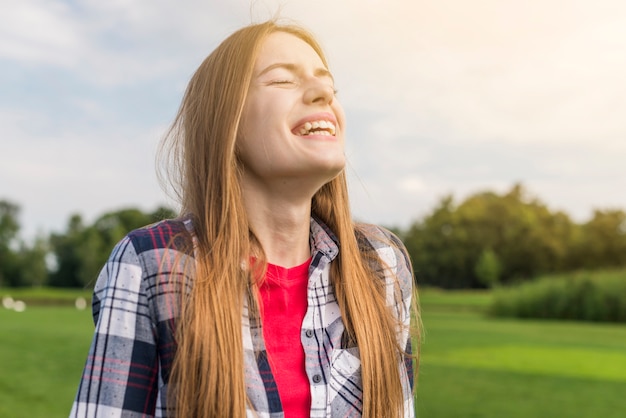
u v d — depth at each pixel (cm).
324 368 132
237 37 140
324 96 133
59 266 7200
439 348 1285
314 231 147
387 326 146
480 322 2339
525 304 2858
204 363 120
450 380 872
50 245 7256
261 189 138
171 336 123
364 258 155
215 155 134
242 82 133
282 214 139
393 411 141
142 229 133
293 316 136
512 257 6312
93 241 6819
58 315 2112
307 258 144
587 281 2792
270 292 135
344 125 142
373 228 168
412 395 159
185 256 127
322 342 135
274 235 140
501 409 680
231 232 129
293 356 132
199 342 121
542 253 6169
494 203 6662
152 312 124
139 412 122
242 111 134
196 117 140
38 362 970
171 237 129
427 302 3956
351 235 150
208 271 127
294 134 132
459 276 6525
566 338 1566
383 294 152
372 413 136
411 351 162
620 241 5781
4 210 8738
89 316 2072
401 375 153
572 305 2736
